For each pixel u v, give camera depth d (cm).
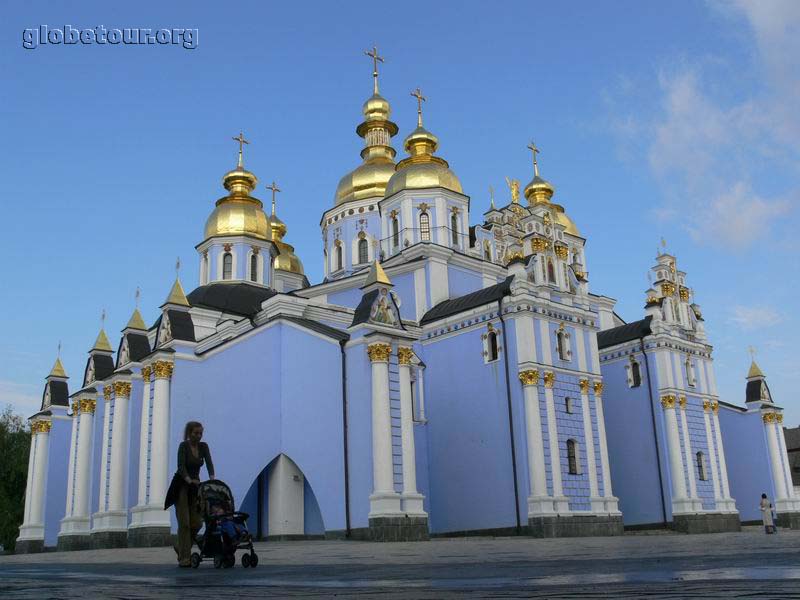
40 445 4966
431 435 4231
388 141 6438
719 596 465
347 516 3189
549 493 3725
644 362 4775
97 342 4525
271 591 677
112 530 3638
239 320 4431
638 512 4631
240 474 3403
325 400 3409
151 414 3303
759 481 5250
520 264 4047
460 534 3978
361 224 5741
